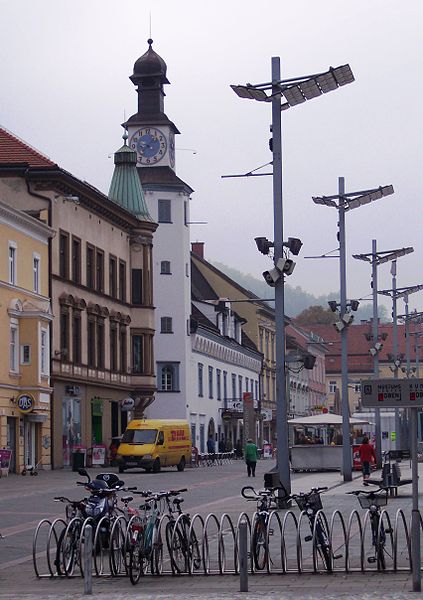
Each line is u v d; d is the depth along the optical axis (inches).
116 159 3125.0
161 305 3486.7
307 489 1600.6
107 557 754.2
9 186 2509.8
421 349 6102.4
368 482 958.4
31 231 2352.4
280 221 1213.7
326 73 1171.9
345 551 740.0
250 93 1207.6
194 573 749.9
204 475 2226.9
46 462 2375.7
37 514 1251.8
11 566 808.3
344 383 1844.2
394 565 736.3
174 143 3622.0
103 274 2851.9
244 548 669.3
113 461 2625.5
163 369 3476.9
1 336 2180.1
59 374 2455.7
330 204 1820.9
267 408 4901.6
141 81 3567.9
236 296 4554.6
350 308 1879.9
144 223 3088.1
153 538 737.0
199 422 3686.0
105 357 2829.7
